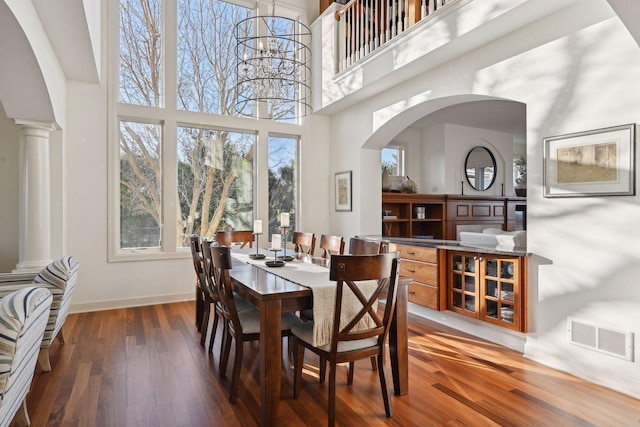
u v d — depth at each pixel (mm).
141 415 2123
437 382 2535
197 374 2658
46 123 3621
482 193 7316
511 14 2764
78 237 4211
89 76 4043
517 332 3068
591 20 2543
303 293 2113
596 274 2533
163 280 4684
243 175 5293
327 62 5102
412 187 6250
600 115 2500
